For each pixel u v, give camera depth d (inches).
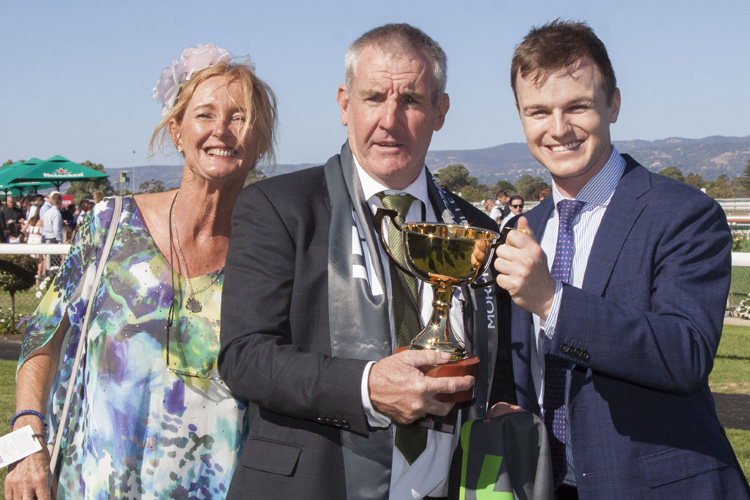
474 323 82.4
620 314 69.2
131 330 84.0
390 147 79.4
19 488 81.2
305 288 74.1
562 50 77.5
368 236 77.4
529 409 83.9
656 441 74.7
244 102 86.5
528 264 67.3
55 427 87.1
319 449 71.4
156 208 90.4
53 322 87.1
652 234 76.6
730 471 76.1
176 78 87.6
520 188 4724.4
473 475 74.6
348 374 66.5
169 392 83.4
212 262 89.4
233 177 87.6
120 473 81.4
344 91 86.3
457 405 75.7
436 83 80.9
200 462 84.2
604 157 83.0
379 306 73.2
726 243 76.9
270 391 68.3
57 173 909.8
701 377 70.4
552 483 74.3
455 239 68.6
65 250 315.6
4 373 258.7
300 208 77.0
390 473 72.1
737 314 389.4
